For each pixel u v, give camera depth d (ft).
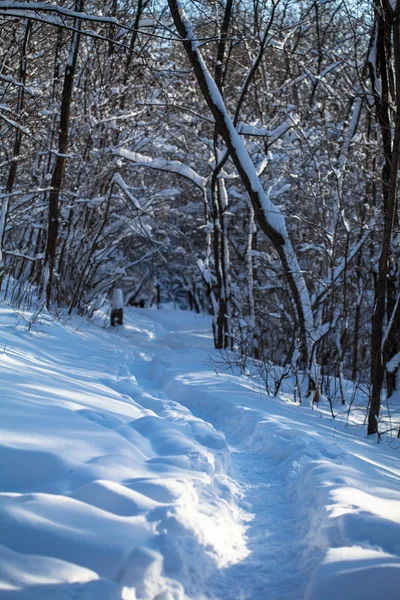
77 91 45.42
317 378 30.91
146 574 8.75
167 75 44.19
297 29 52.01
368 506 12.04
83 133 46.60
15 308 36.35
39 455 11.96
